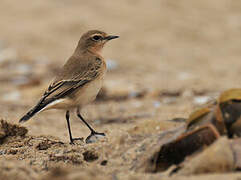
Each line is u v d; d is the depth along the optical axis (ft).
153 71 65.67
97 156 27.17
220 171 22.22
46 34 83.51
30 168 24.80
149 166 24.11
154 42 79.41
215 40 79.56
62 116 48.78
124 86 56.85
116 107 50.80
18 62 71.15
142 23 86.69
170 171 23.29
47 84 59.52
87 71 36.63
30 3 97.60
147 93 54.90
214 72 63.57
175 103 50.16
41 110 34.09
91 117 47.47
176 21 87.30
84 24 86.12
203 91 54.13
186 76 61.87
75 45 78.95
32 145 31.91
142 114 46.11
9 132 32.65
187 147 23.97
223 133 23.76
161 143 24.58
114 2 96.17
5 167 23.82
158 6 93.81
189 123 24.53
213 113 23.91
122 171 24.53
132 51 76.02
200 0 96.27
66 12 92.27
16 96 56.49
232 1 95.86
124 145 27.17
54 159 27.45
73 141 33.47
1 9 95.45
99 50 39.88
